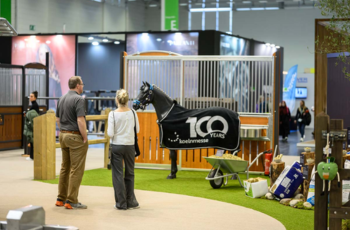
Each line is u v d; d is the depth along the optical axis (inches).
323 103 414.3
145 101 329.4
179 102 380.2
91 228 194.1
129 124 229.6
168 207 238.2
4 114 504.4
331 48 247.3
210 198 267.3
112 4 1057.5
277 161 286.4
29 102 540.7
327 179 165.3
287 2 1210.6
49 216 214.4
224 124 328.2
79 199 254.8
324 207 171.0
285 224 210.2
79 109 227.5
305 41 1210.0
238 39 668.7
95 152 510.9
